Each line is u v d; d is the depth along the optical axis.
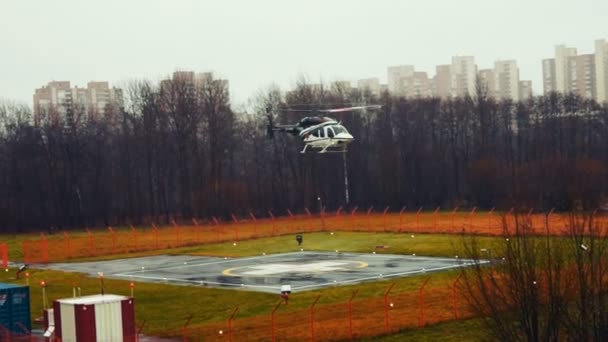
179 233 104.38
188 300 52.03
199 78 166.38
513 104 162.88
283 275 62.09
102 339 35.06
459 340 37.16
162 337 40.12
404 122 150.88
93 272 68.94
